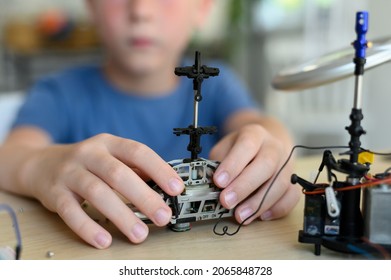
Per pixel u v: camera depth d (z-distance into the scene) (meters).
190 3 1.17
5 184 0.64
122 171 0.48
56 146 0.63
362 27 0.45
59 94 1.15
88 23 2.00
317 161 0.75
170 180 0.47
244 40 2.00
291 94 1.93
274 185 0.52
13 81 2.04
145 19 1.09
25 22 2.09
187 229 0.50
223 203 0.49
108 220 0.51
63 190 0.51
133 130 1.10
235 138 0.55
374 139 1.78
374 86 1.76
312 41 1.95
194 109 0.49
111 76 1.18
